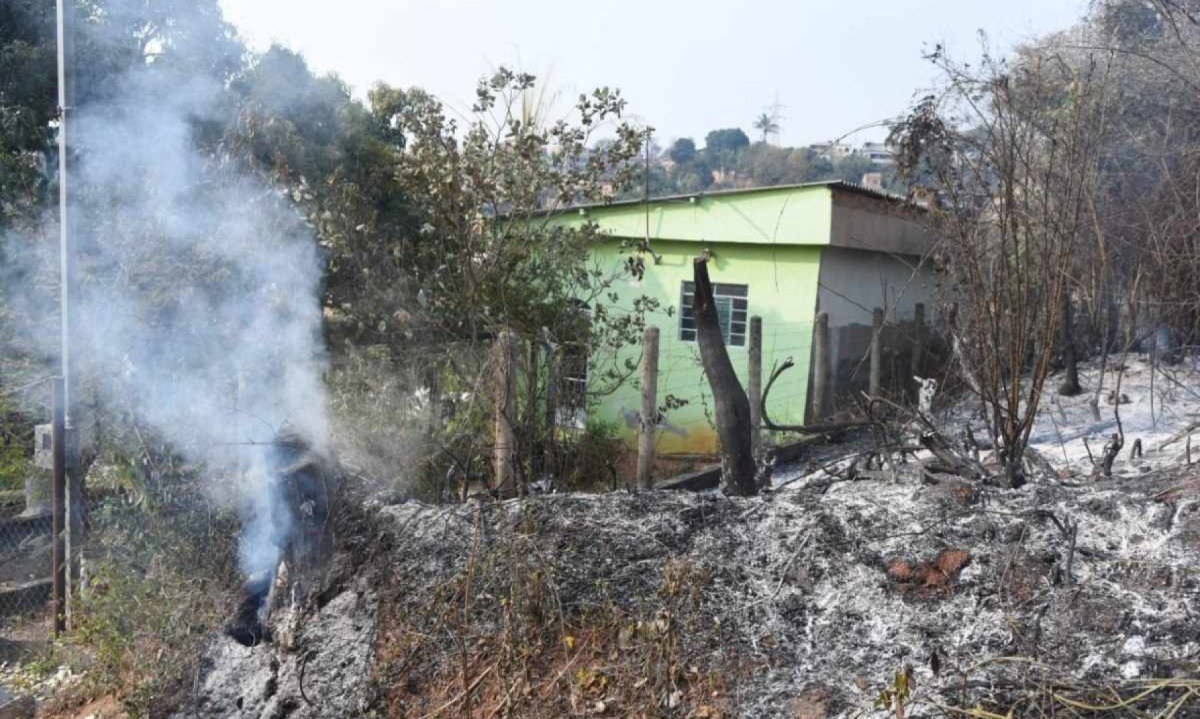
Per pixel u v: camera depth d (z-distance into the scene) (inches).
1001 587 154.1
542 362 314.5
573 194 329.7
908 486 197.0
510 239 321.4
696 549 175.0
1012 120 231.8
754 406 331.0
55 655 223.1
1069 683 129.3
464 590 172.1
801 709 137.9
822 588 161.3
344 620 179.8
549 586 168.6
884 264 542.3
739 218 496.7
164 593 204.4
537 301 329.4
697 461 378.0
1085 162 232.2
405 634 169.9
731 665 149.5
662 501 193.0
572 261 339.0
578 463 304.7
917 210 367.9
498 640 162.7
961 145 260.2
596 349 343.6
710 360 221.3
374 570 184.7
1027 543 163.6
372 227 318.0
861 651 147.6
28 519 279.6
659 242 523.2
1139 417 335.6
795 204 480.1
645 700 146.2
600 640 160.6
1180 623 139.9
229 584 206.7
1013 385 215.0
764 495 201.9
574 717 146.2
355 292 313.1
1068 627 143.1
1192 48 337.7
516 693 149.4
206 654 191.8
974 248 231.8
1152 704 125.1
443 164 306.7
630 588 168.7
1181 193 327.3
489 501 204.2
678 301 519.2
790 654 150.2
